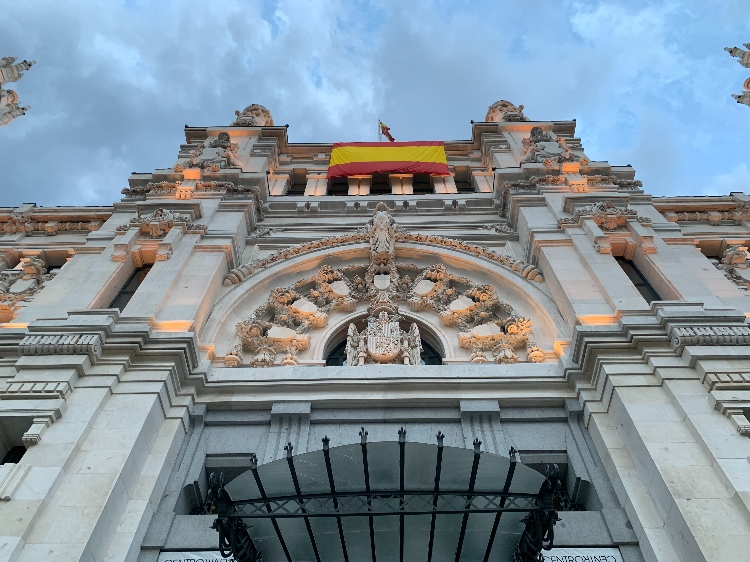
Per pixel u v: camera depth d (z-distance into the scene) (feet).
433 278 62.23
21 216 71.56
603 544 34.35
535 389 44.68
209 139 90.94
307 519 30.68
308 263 63.82
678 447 35.76
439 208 75.15
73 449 35.94
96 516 32.45
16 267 66.18
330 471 29.91
